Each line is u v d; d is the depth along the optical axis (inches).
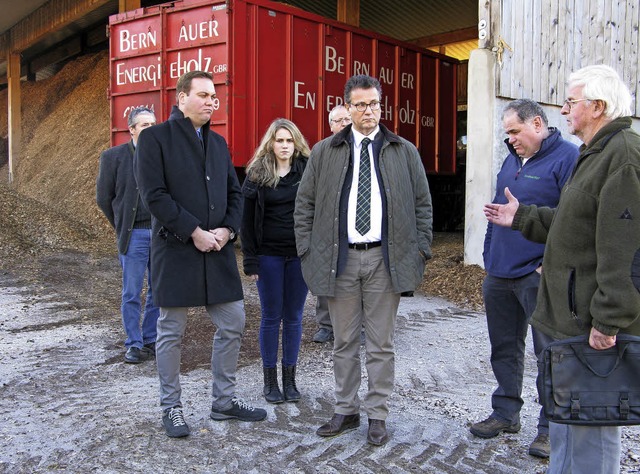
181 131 145.4
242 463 130.0
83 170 616.7
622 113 97.1
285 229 164.2
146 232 201.6
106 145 639.1
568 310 97.3
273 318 165.2
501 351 145.1
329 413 158.2
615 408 91.8
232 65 336.8
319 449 137.3
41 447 136.9
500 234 142.2
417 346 222.8
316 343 223.8
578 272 96.9
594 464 96.3
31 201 482.3
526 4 334.3
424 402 167.2
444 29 809.5
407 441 141.8
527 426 151.2
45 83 938.7
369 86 139.5
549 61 348.5
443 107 499.8
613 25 383.6
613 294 89.0
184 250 142.4
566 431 110.0
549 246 101.9
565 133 362.6
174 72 359.9
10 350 213.3
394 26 800.3
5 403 163.9
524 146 138.3
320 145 146.3
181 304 141.4
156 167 141.6
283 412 158.6
